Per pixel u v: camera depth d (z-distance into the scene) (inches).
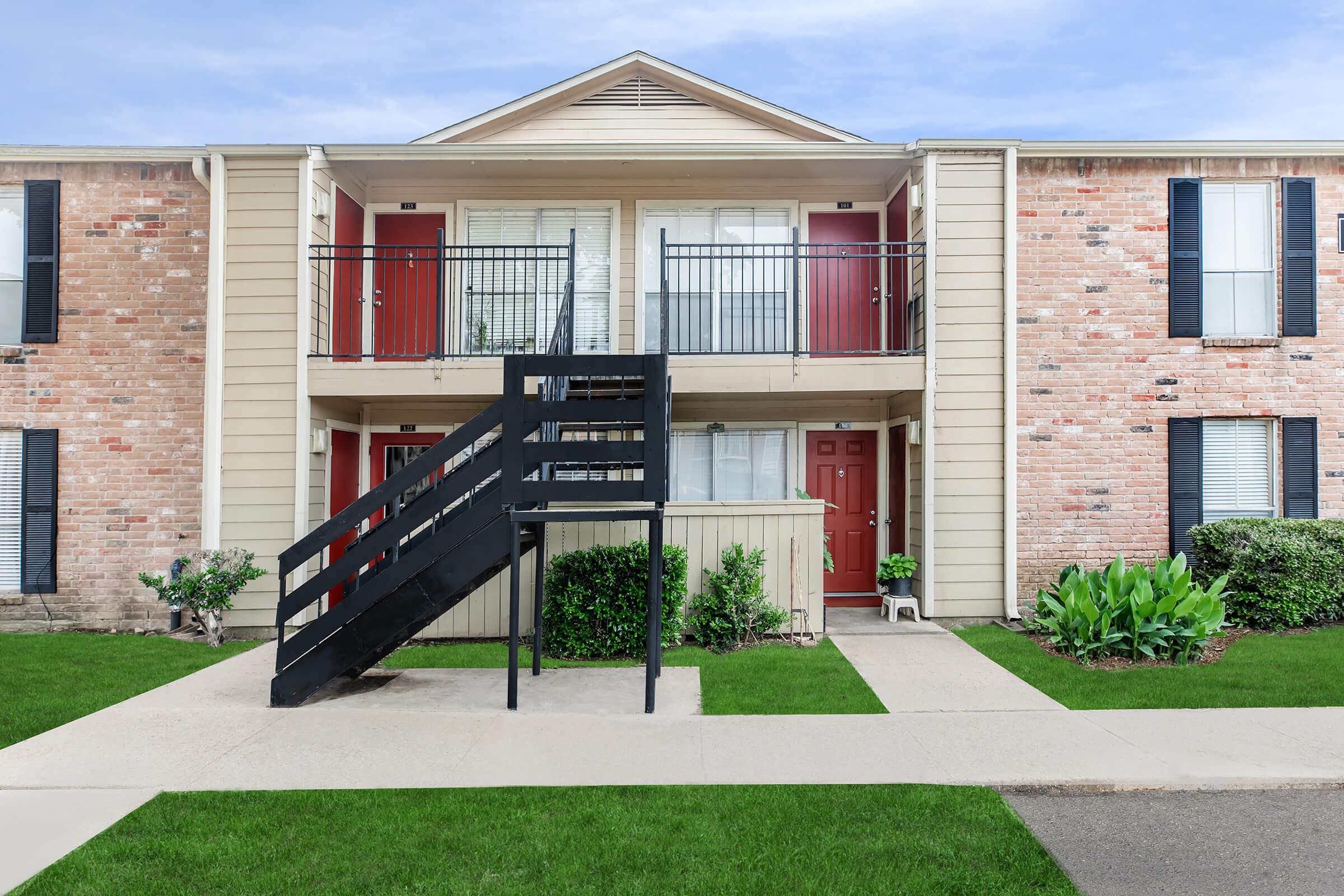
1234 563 284.4
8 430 310.8
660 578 203.2
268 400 290.5
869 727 187.5
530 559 281.4
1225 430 322.7
